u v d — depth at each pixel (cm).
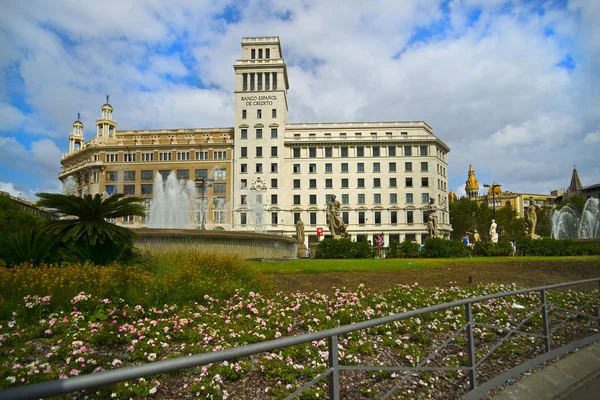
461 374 560
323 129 8625
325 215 8331
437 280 1598
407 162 8456
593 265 2100
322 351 565
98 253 1214
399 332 747
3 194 3388
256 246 2073
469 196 16488
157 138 8788
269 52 8744
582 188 12781
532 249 2748
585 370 615
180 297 876
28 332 630
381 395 472
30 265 985
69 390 206
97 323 684
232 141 8519
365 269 1677
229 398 449
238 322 774
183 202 5584
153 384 465
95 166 8506
